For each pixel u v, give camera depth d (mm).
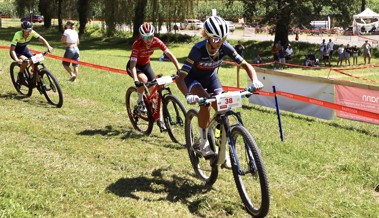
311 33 43344
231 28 44875
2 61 12922
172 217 3771
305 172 5035
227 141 4133
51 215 3639
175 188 4430
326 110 9000
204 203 4031
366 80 17688
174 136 6102
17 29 51562
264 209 3609
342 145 6504
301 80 9273
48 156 5055
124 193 4199
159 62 21953
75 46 10695
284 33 32156
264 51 32844
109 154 5309
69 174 4562
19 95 8570
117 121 7129
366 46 26234
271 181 4684
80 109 7754
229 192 4371
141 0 36000
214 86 4621
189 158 5367
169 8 35344
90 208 3830
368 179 4848
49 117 6977
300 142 6465
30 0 52469
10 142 5461
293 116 9133
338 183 4750
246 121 7812
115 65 15570
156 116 6180
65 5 48531
